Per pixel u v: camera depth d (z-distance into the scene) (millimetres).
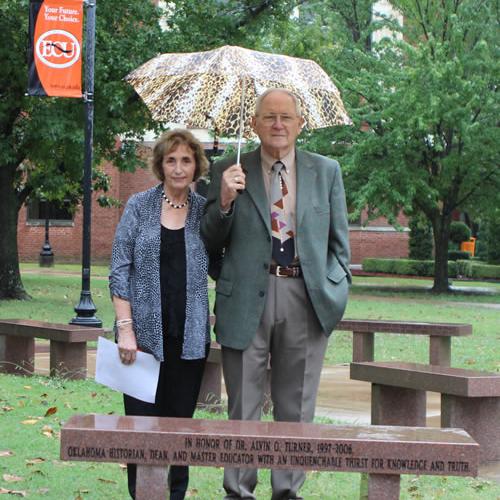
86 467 6738
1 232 23109
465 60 29297
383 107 29062
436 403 10180
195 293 5340
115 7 21672
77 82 15789
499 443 7746
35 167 24797
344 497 6195
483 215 31766
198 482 6461
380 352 15023
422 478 6809
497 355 14688
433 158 30031
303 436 4336
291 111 5266
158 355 5262
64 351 10938
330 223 5379
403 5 31734
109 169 41156
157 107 5844
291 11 24562
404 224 46312
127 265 5363
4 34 21109
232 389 5320
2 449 7117
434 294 29422
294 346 5312
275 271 5270
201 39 22453
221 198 5160
